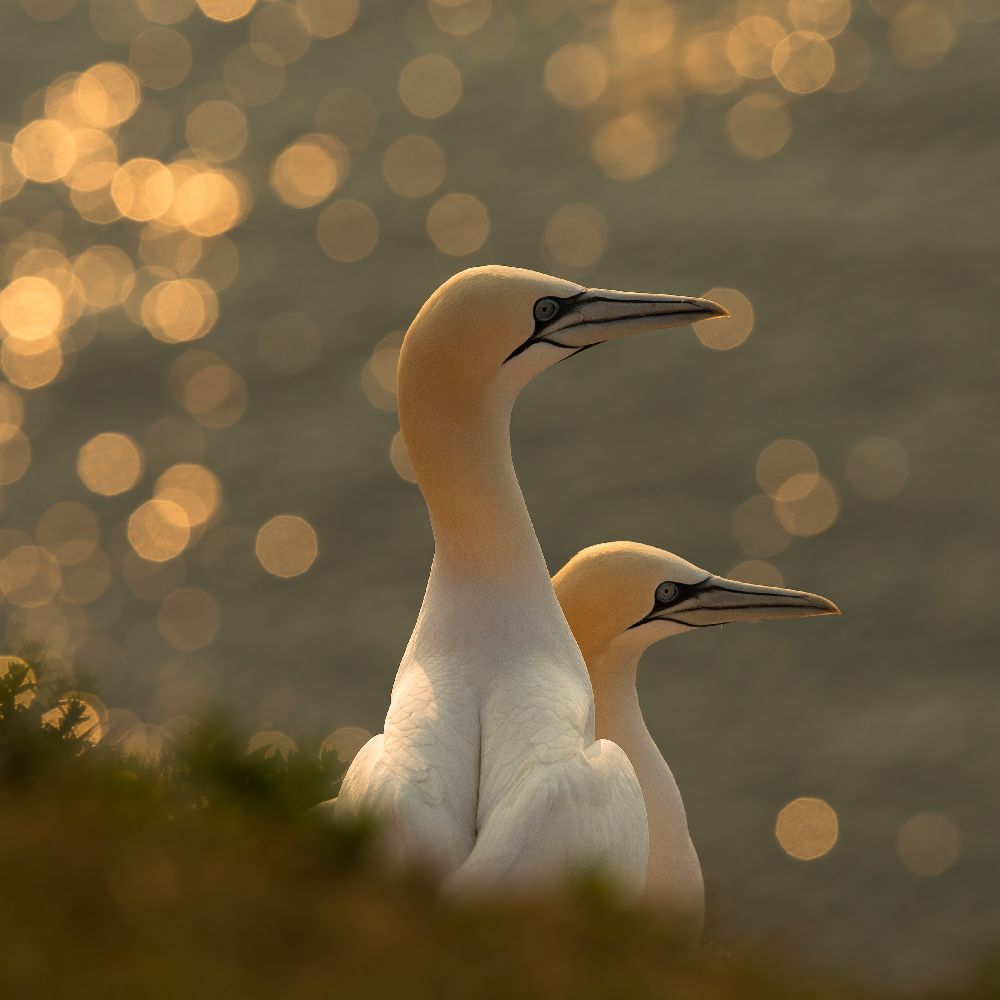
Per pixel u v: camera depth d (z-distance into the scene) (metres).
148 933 5.08
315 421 48.88
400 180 59.09
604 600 12.27
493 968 5.34
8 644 9.47
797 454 45.38
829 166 56.56
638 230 54.72
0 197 59.91
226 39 68.88
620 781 9.07
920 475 44.47
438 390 9.99
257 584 43.72
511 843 8.41
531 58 65.50
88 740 8.16
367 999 4.99
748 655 39.47
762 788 36.38
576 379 47.72
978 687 39.06
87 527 46.00
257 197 59.12
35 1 72.19
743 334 49.25
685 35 65.31
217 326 52.88
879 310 49.56
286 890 5.57
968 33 61.84
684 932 6.32
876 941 32.88
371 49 67.19
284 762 8.16
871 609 41.09
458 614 9.79
